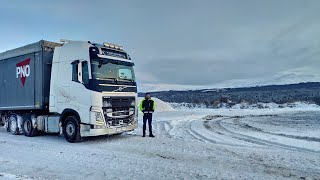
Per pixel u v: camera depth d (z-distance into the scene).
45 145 11.20
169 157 8.95
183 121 23.08
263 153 9.52
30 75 13.38
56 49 12.36
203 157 8.92
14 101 14.36
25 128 14.00
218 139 13.09
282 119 25.67
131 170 7.47
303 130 16.56
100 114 11.05
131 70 12.72
